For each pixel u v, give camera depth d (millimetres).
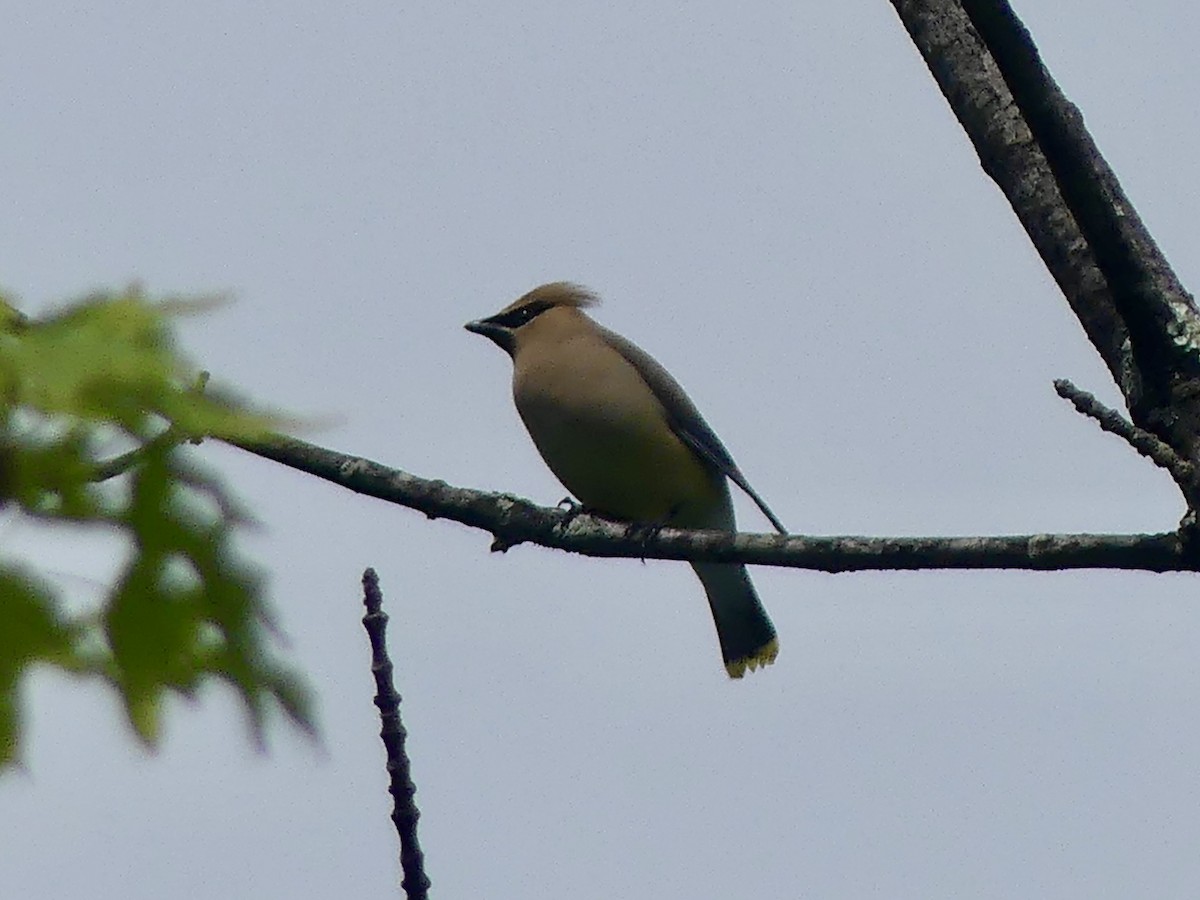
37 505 4504
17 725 4438
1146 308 7410
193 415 4328
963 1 6984
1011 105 8156
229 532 4668
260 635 4688
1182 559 7695
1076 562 8008
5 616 4508
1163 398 7473
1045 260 8016
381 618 7586
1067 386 7445
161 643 4602
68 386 4180
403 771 7488
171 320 4328
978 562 8375
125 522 4590
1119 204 7586
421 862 7438
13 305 4332
